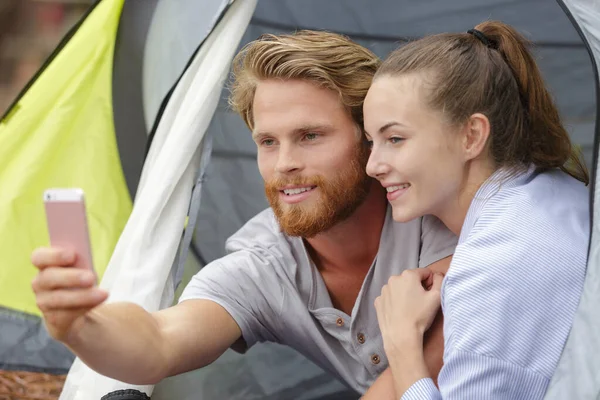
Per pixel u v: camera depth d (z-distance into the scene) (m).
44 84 2.49
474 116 1.52
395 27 3.26
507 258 1.37
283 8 3.21
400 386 1.50
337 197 1.67
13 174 2.45
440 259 1.75
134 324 1.51
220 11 2.09
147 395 1.79
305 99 1.64
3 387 2.27
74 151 2.48
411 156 1.51
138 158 2.49
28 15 5.03
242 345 1.85
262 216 1.98
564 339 1.35
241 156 3.10
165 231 1.98
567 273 1.38
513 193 1.50
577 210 1.51
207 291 1.77
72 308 1.22
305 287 1.82
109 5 2.47
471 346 1.32
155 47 2.42
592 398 1.29
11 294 2.43
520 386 1.32
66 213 1.20
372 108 1.55
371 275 1.80
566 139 1.66
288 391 2.40
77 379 1.84
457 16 3.25
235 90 1.77
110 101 2.49
